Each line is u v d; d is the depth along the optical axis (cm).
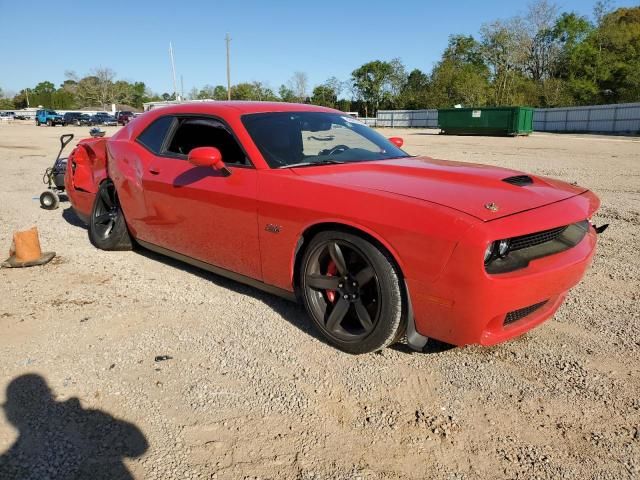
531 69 6544
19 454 216
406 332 279
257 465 212
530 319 283
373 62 7738
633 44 5697
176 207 384
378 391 264
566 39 6212
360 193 279
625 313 356
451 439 229
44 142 2317
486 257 242
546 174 1140
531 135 3647
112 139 477
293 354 299
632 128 3938
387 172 320
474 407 251
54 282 415
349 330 302
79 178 519
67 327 333
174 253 414
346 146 378
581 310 361
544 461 215
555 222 261
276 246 316
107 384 268
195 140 385
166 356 297
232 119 359
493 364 290
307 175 315
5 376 274
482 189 284
